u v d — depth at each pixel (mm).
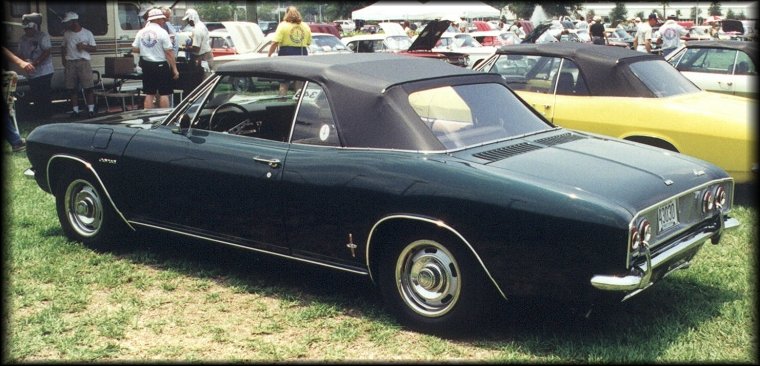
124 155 5414
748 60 10477
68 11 13703
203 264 5535
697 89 7934
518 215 3863
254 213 4812
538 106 7875
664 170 4355
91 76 13328
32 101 13219
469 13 26812
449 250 4102
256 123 4957
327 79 4680
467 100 4781
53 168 5938
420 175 4145
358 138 4477
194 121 5230
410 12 26906
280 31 12469
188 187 5105
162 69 11898
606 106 7488
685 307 4656
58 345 4207
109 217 5695
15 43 12930
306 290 5008
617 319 4469
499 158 4297
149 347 4188
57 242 5984
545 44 8188
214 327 4438
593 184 3982
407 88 4562
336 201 4414
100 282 5152
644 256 3844
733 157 6957
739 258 5652
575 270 3787
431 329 4250
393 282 4363
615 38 37094
